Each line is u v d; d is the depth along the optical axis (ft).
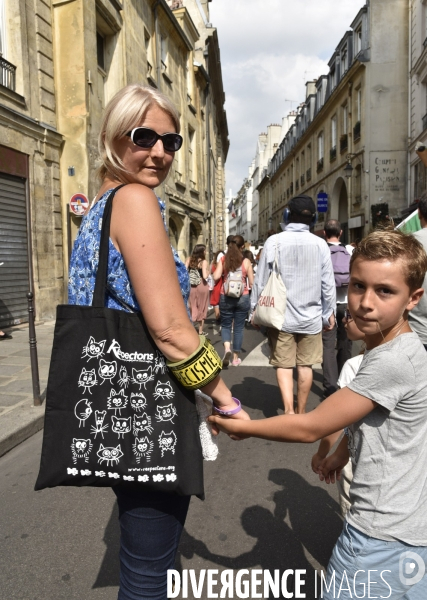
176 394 4.22
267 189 183.73
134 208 4.09
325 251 12.93
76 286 4.55
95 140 37.17
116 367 4.14
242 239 21.49
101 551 8.13
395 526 4.23
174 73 63.00
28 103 31.96
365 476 4.40
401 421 4.22
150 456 4.13
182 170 67.05
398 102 67.26
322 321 13.44
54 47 35.37
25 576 7.49
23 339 26.81
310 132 102.73
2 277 29.91
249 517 9.15
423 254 4.27
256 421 4.55
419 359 4.23
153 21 53.21
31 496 10.13
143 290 3.97
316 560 7.82
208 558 7.91
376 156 67.92
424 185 59.88
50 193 34.60
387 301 4.21
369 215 67.82
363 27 68.95
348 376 6.34
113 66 42.57
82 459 4.16
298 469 11.29
